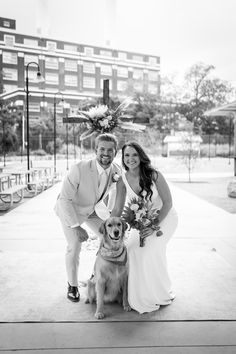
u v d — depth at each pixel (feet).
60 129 150.82
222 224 22.84
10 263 14.97
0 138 139.85
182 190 40.98
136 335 9.07
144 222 10.56
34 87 170.40
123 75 196.03
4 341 8.77
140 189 11.16
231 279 13.17
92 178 11.49
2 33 164.45
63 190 11.29
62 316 10.19
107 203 13.55
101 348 8.42
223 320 9.93
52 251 16.76
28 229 21.40
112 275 10.31
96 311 10.22
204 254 16.26
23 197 35.94
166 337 8.96
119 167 12.50
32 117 159.53
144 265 10.56
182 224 22.88
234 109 64.54
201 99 194.90
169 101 180.24
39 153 141.90
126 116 15.61
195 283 12.77
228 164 98.22
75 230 11.09
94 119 15.10
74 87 182.19
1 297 11.54
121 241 10.25
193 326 9.57
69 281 11.41
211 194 38.40
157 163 96.99
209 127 184.44
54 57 176.55
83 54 183.32
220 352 8.23
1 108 142.31
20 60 168.76
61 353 8.19
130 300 10.48
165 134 155.02
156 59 204.64
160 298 10.94
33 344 8.61
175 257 15.81
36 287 12.41
